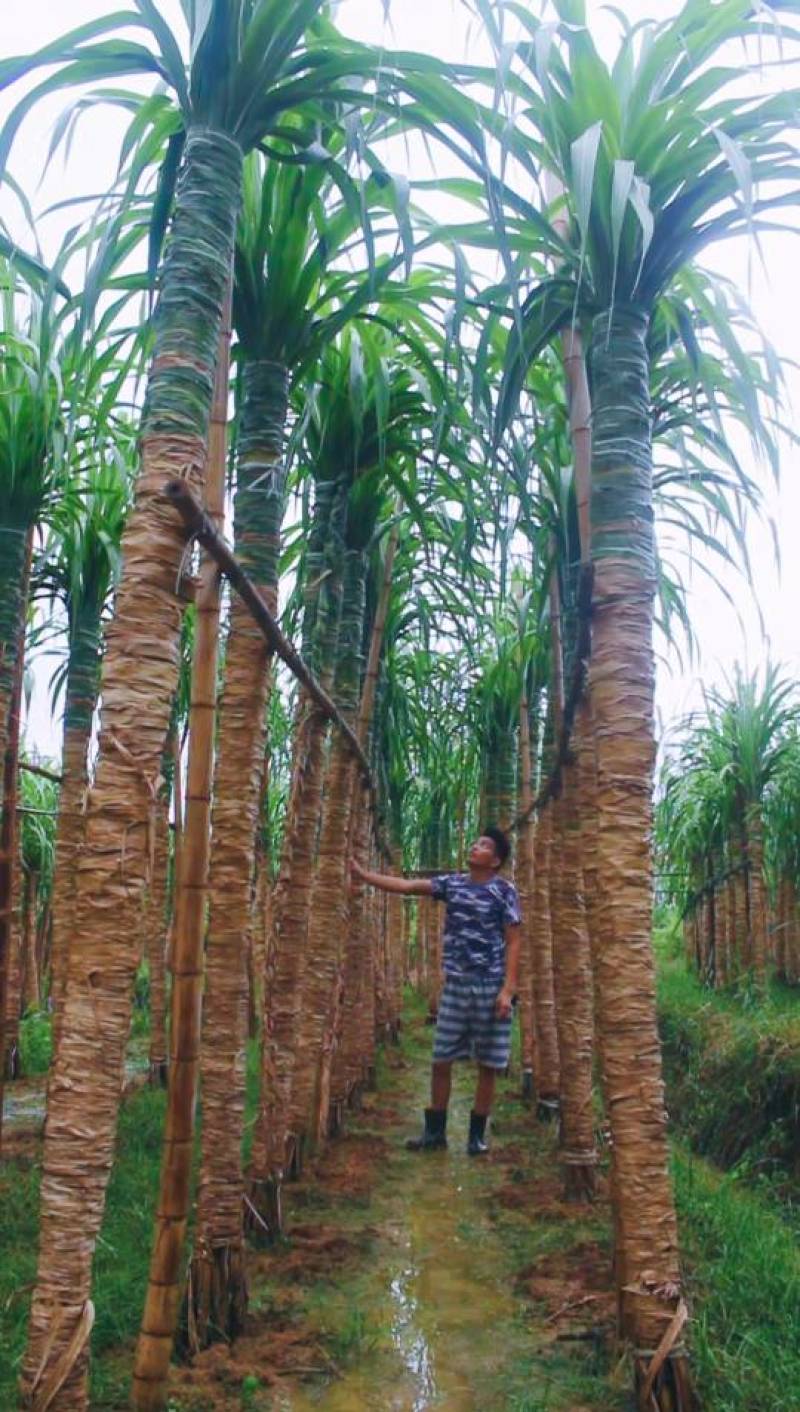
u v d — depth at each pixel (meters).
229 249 2.56
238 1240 3.17
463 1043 5.73
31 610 6.70
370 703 6.18
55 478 4.55
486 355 3.26
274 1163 3.99
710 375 3.89
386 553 6.16
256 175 3.45
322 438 4.42
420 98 2.77
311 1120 5.31
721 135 2.51
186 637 5.81
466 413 4.39
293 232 3.36
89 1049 2.18
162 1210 2.59
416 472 5.06
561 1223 4.31
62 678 6.92
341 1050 5.86
